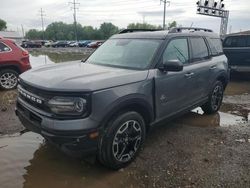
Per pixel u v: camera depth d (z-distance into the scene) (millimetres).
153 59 4137
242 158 4062
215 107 6137
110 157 3494
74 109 3160
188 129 5195
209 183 3416
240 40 10000
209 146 4457
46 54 31281
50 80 3443
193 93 5051
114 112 3404
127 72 3816
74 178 3508
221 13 35469
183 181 3451
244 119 5926
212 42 5953
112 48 4824
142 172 3641
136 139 3824
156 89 4023
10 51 8344
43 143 4438
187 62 4879
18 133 4812
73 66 4316
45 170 3672
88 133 3191
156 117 4172
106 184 3393
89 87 3197
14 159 3922
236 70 10086
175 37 4652
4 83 8367
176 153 4180
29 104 3605
